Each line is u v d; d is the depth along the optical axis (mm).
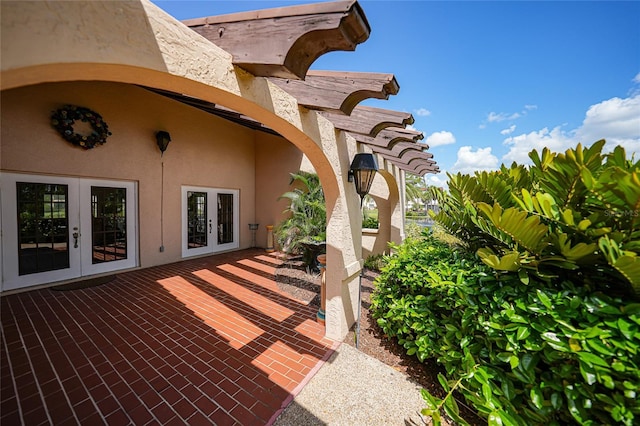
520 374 1690
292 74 1693
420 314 2676
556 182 1831
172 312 4242
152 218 6938
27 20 890
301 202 7617
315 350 3230
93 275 5969
